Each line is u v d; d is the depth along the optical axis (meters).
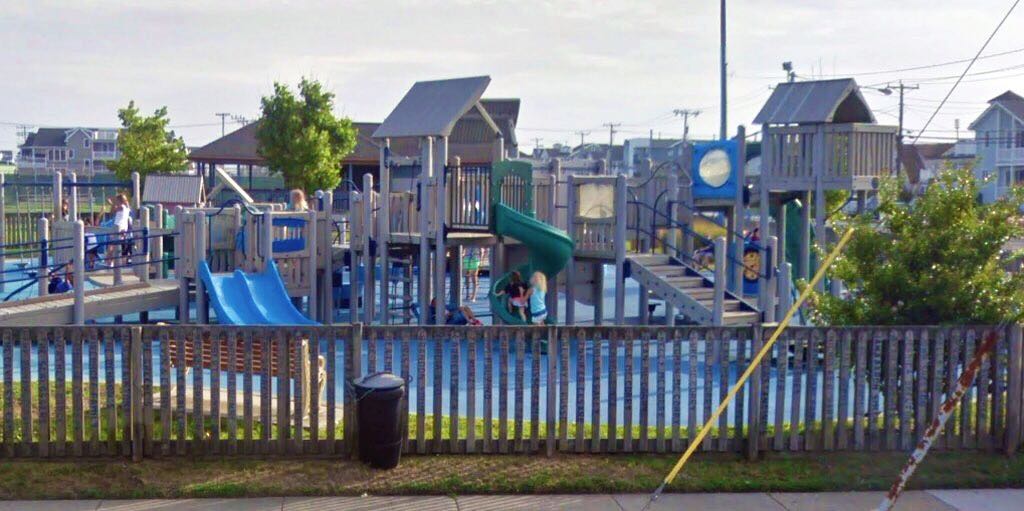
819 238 21.89
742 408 10.73
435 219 21.58
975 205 11.96
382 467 10.03
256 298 18.72
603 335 10.59
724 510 9.29
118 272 21.89
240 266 21.98
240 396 12.83
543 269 21.12
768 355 10.68
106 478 9.66
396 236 22.80
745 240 22.47
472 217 21.00
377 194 23.98
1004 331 10.95
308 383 11.06
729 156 23.48
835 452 10.87
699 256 26.34
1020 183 12.59
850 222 12.45
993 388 11.00
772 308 19.52
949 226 11.72
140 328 10.09
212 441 10.26
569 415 13.98
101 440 10.20
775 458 10.70
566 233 21.89
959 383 8.24
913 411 11.04
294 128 46.41
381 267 23.02
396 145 58.28
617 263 20.69
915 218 11.89
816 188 21.83
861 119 22.62
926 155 83.81
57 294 19.64
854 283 12.15
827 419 10.84
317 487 9.55
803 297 9.60
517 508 9.27
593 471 10.11
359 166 60.66
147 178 40.69
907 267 11.76
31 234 30.34
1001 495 9.86
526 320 20.16
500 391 10.53
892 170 20.56
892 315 11.59
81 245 18.48
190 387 13.53
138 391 10.11
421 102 22.23
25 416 10.09
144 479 9.64
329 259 23.06
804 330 10.75
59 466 9.92
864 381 10.84
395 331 10.43
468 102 21.34
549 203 22.14
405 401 10.41
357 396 10.04
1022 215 12.16
